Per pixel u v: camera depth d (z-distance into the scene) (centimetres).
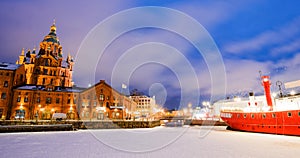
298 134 2480
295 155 1308
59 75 6506
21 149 1465
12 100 5106
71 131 3281
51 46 6981
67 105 5291
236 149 1550
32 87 5453
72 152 1370
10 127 2886
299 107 2786
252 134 2891
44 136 2423
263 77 3356
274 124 2788
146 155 1299
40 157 1195
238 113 3478
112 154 1318
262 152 1416
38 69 6359
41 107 5156
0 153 1311
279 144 1836
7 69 5394
